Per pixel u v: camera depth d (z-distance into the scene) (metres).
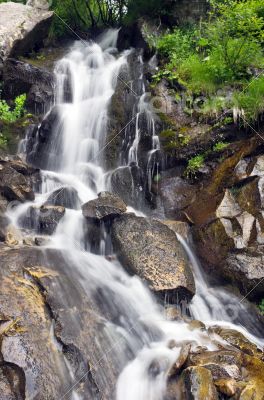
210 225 7.34
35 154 9.27
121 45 12.05
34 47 11.44
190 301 6.47
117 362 5.20
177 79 9.57
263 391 4.80
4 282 5.47
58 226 7.08
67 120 9.69
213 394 4.66
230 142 8.53
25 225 7.14
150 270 6.37
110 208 7.02
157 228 6.89
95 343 5.23
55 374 4.79
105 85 10.43
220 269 7.03
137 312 5.95
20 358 4.73
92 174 9.02
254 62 9.42
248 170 7.73
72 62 10.98
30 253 6.12
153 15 11.62
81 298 5.66
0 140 9.00
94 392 4.84
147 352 5.42
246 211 7.30
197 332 5.85
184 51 10.44
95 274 6.23
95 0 13.78
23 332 4.96
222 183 7.96
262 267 6.63
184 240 7.41
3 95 10.23
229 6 10.31
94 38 13.18
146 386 5.02
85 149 9.40
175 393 4.85
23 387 4.57
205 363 4.99
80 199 8.17
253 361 5.17
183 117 9.12
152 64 10.46
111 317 5.68
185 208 8.19
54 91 10.23
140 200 8.74
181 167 8.79
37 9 11.61
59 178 8.60
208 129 8.68
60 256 6.27
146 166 8.94
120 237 6.77
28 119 9.56
